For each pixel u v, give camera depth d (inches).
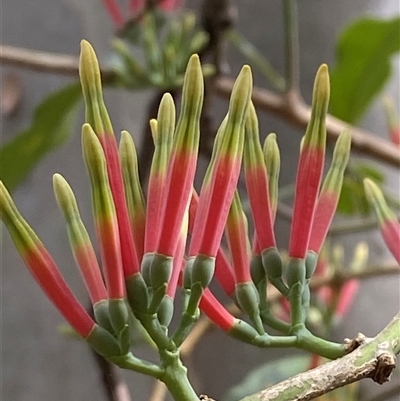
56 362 44.4
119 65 25.3
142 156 24.9
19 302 44.6
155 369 12.3
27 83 43.9
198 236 12.5
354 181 27.4
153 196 12.5
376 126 38.1
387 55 27.9
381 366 12.3
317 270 25.1
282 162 37.5
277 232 34.9
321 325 24.0
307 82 37.9
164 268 12.3
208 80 25.5
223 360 38.9
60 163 42.3
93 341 12.3
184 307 12.5
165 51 24.5
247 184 13.2
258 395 12.2
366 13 38.7
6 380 43.8
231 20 25.1
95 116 12.5
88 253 12.4
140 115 38.1
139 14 24.9
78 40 43.1
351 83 29.0
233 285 13.0
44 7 43.3
